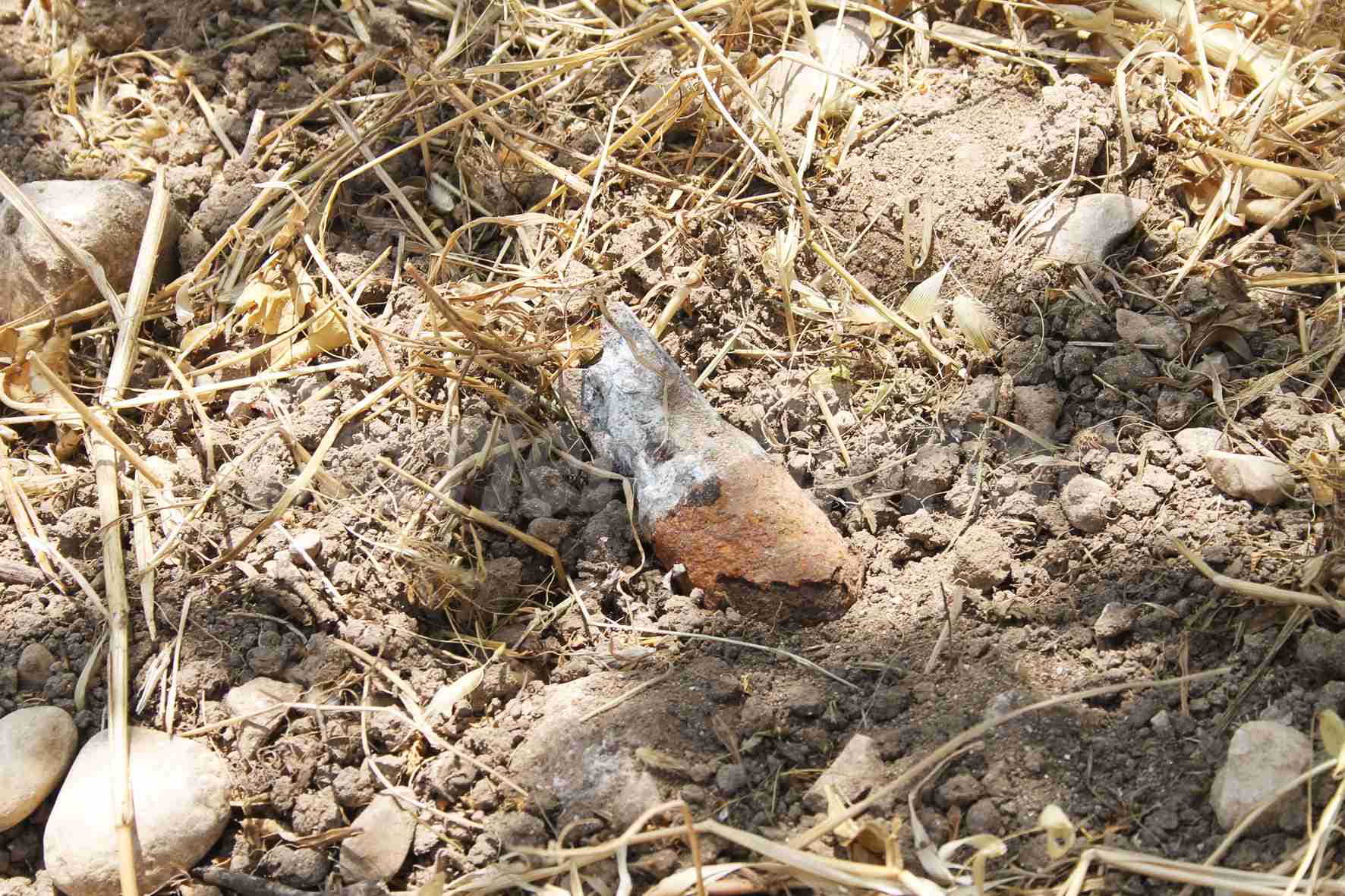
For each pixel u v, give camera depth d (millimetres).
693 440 842
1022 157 902
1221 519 825
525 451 872
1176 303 877
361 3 995
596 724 800
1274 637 797
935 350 880
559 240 917
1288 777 761
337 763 807
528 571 850
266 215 928
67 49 984
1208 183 902
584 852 762
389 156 923
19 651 831
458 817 793
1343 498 813
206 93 979
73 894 787
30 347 893
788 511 827
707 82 906
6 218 901
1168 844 764
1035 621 814
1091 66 938
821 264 907
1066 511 833
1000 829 771
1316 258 885
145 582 838
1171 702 790
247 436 883
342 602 836
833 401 877
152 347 906
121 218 912
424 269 921
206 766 800
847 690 804
